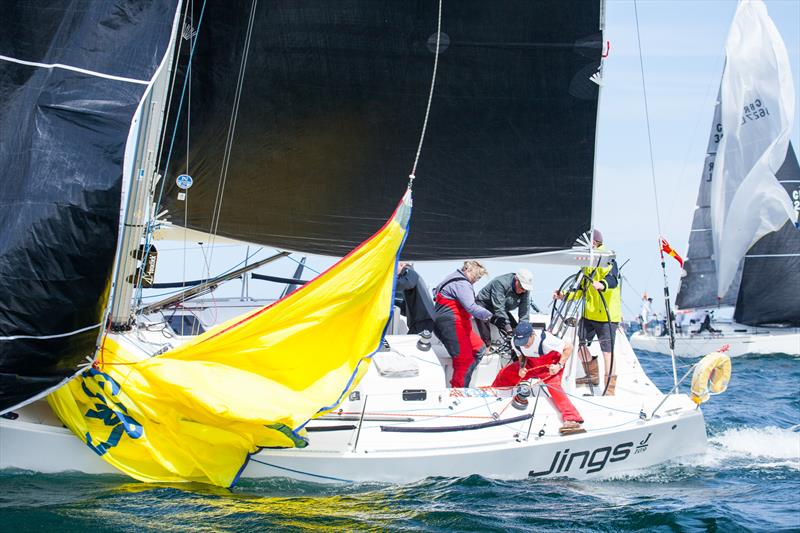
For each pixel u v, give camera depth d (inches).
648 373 2003.0
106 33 657.0
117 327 732.7
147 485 668.7
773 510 713.0
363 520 635.5
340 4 799.1
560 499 715.4
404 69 817.5
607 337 893.2
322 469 703.1
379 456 708.7
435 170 836.6
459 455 727.1
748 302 2785.4
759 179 2765.7
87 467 676.1
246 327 694.5
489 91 828.0
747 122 2792.8
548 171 841.5
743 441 972.6
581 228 848.3
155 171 788.6
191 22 786.2
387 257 712.4
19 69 642.8
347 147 825.5
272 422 661.9
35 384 628.1
